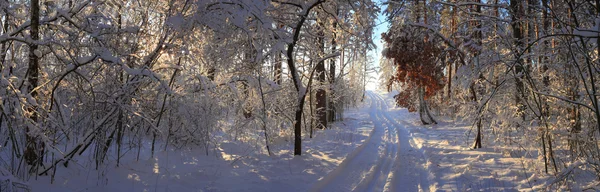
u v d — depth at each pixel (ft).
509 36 28.17
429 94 59.16
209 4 21.65
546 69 27.50
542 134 24.36
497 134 32.83
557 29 23.44
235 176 24.41
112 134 22.43
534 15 27.12
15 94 16.52
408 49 51.70
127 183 21.09
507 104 28.43
